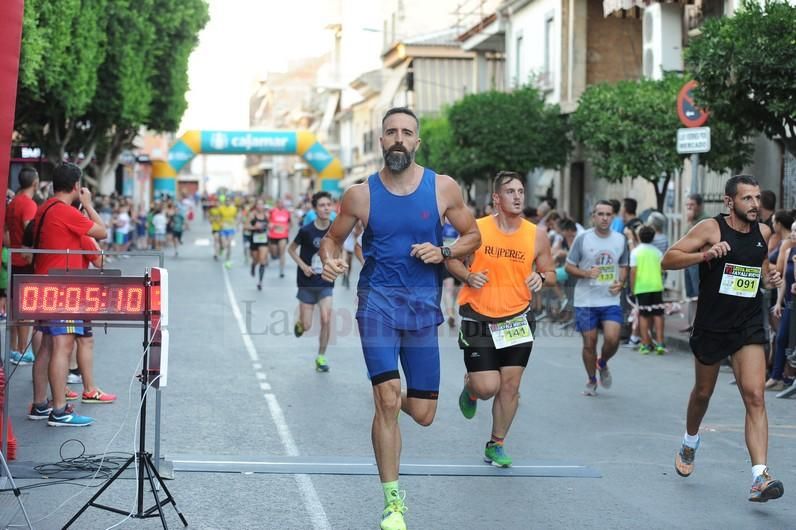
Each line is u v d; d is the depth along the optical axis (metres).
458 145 33.09
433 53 52.88
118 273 7.62
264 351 15.72
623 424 10.62
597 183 32.47
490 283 8.23
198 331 18.00
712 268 7.70
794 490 8.02
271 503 7.33
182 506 7.23
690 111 17.27
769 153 21.66
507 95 32.19
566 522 7.03
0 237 7.37
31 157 38.44
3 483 7.68
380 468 6.46
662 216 17.34
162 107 44.88
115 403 11.24
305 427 10.12
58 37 28.75
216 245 39.69
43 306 7.15
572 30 33.66
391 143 6.39
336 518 6.98
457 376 13.74
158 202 46.59
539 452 9.21
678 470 8.25
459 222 6.61
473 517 7.11
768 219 14.16
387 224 6.45
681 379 13.94
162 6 42.00
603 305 12.09
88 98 33.41
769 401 12.48
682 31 26.75
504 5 39.06
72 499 7.38
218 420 10.41
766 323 14.18
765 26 15.77
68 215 9.87
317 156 57.88
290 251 12.66
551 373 14.39
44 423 10.13
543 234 8.45
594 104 23.66
